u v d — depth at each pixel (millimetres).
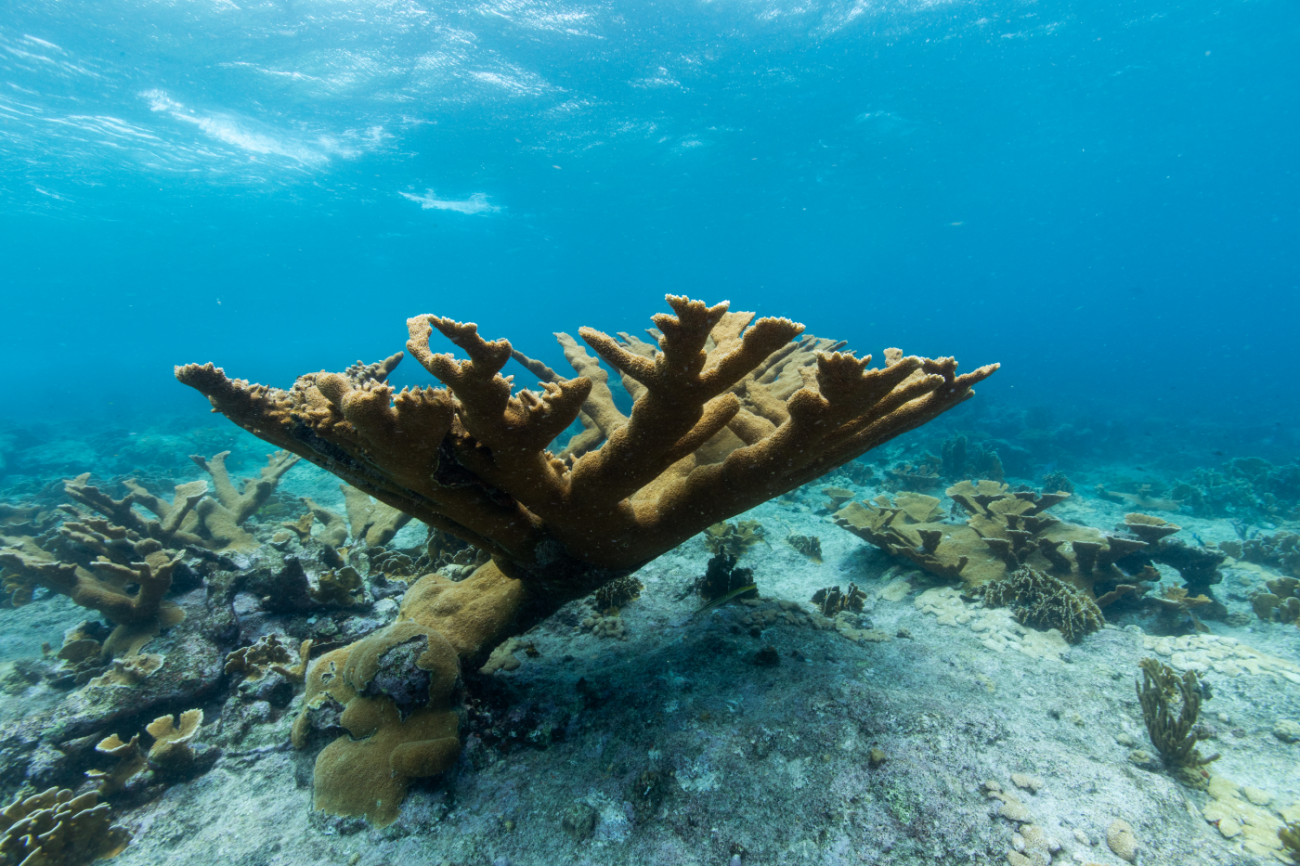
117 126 22078
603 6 18219
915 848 2715
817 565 7105
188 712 3887
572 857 2896
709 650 4285
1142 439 20781
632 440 2738
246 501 7156
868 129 29406
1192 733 3434
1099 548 5551
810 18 19750
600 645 4719
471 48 19609
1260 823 2996
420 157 28094
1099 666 4488
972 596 5652
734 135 28812
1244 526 9430
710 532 7258
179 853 3162
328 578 4934
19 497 12789
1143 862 2670
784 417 4367
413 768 3219
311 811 3270
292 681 4273
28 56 17438
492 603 4012
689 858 2814
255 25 17109
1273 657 4547
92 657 4652
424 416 2285
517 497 2990
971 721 3400
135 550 5504
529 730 3662
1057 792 3000
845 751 3195
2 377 101688
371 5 16859
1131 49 24203
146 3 15852
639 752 3377
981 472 12570
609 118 26000
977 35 21719
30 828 3080
